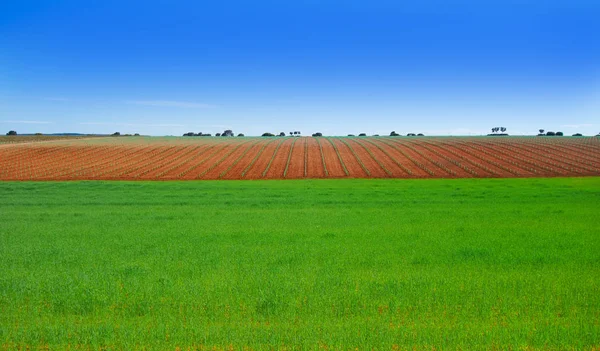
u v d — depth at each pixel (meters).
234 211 24.45
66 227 18.56
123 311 8.19
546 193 33.78
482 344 6.68
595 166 60.69
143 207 26.69
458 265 11.68
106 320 7.74
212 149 80.12
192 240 15.55
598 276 10.41
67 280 10.09
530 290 9.20
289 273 10.71
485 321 7.64
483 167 60.84
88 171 57.84
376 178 52.53
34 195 34.00
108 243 14.98
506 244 14.68
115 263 12.00
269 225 19.23
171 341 6.76
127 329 7.26
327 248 13.95
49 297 8.91
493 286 9.47
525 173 55.97
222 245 14.55
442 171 57.97
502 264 11.77
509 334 7.00
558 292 9.07
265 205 27.55
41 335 7.05
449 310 8.13
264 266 11.55
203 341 6.81
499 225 19.02
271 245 14.62
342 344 6.66
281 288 9.37
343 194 34.22
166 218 21.72
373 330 7.12
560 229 17.83
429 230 17.73
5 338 6.93
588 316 7.86
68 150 77.62
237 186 42.06
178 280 10.08
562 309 8.26
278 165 63.41
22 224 19.41
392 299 8.70
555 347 6.69
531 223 19.55
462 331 7.09
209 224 19.56
